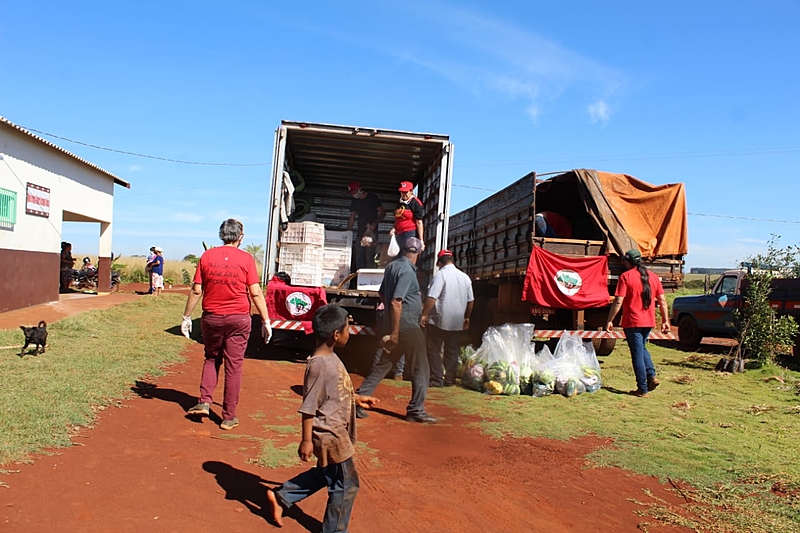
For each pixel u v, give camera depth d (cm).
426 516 411
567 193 1216
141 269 2997
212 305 561
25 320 1127
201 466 459
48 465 426
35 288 1411
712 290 1480
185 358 883
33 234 1405
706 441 604
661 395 832
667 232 1039
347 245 1131
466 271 1536
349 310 978
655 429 648
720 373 1031
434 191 1106
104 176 1873
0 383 602
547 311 1055
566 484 483
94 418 539
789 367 1173
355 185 1205
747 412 737
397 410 698
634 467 523
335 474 353
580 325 1005
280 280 966
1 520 343
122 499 389
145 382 703
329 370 351
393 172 1301
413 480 475
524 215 1047
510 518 415
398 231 1009
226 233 577
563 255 1008
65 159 1580
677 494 470
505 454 552
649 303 823
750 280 1107
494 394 796
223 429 558
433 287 796
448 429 627
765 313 1075
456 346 834
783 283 1272
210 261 565
